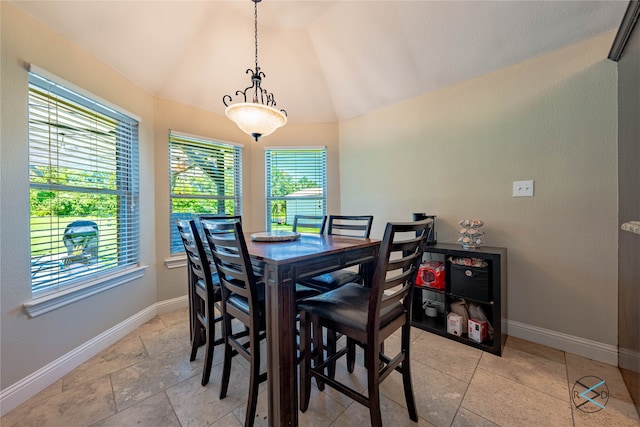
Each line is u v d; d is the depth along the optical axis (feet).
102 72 6.56
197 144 9.57
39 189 5.26
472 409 4.32
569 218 5.93
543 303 6.28
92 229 6.43
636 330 4.35
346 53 8.45
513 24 6.01
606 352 5.53
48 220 5.42
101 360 5.86
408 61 7.75
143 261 7.86
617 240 5.37
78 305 5.75
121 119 7.27
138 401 4.58
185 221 5.18
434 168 8.15
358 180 10.36
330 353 5.08
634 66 4.42
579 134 5.76
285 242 5.51
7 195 4.62
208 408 4.42
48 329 5.13
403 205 8.98
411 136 8.72
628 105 4.72
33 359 4.86
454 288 6.58
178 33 7.30
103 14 5.89
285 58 9.00
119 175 7.23
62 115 5.70
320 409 4.38
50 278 5.40
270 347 3.83
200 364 5.70
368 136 10.01
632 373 4.48
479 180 7.23
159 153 8.50
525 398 4.54
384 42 7.61
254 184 11.00
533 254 6.40
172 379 5.17
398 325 4.04
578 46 5.71
